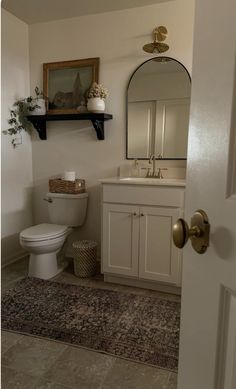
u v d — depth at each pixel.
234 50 0.46
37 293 2.17
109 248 2.29
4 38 2.53
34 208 3.06
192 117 0.59
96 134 2.74
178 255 2.10
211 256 0.53
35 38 2.82
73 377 1.35
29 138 2.96
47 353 1.52
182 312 0.64
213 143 0.52
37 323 1.77
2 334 1.67
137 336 1.65
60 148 2.89
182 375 0.64
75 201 2.65
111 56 2.61
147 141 2.59
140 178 2.57
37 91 2.84
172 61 2.45
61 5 2.45
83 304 2.01
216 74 0.50
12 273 2.55
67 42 2.72
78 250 2.46
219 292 0.51
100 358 1.48
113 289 2.26
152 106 2.54
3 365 1.43
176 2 2.38
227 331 0.50
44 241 2.31
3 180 2.65
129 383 1.32
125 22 2.53
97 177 2.79
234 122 0.47
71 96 2.76
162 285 2.22
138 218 2.17
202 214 0.55
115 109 2.66
